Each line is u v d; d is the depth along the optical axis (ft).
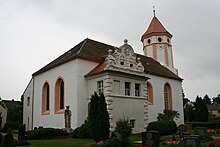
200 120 175.73
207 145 58.75
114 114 92.48
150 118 126.72
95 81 100.42
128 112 98.32
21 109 189.06
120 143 57.82
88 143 65.51
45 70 123.03
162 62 166.81
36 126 124.47
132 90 103.24
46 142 70.74
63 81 110.11
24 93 143.43
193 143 55.72
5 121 177.27
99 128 66.33
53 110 113.09
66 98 105.81
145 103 107.24
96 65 110.32
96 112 68.08
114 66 98.17
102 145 58.08
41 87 125.70
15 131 124.36
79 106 99.81
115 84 97.45
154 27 172.65
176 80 153.48
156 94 134.82
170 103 144.15
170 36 174.40
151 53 169.78
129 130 65.82
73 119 99.45
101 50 122.72
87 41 123.54
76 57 103.86
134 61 108.47
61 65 112.78
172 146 59.21
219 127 134.51
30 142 71.92
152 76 134.72
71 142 69.26
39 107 124.67
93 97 69.87
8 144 55.77
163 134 93.91
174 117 134.92
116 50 102.06
